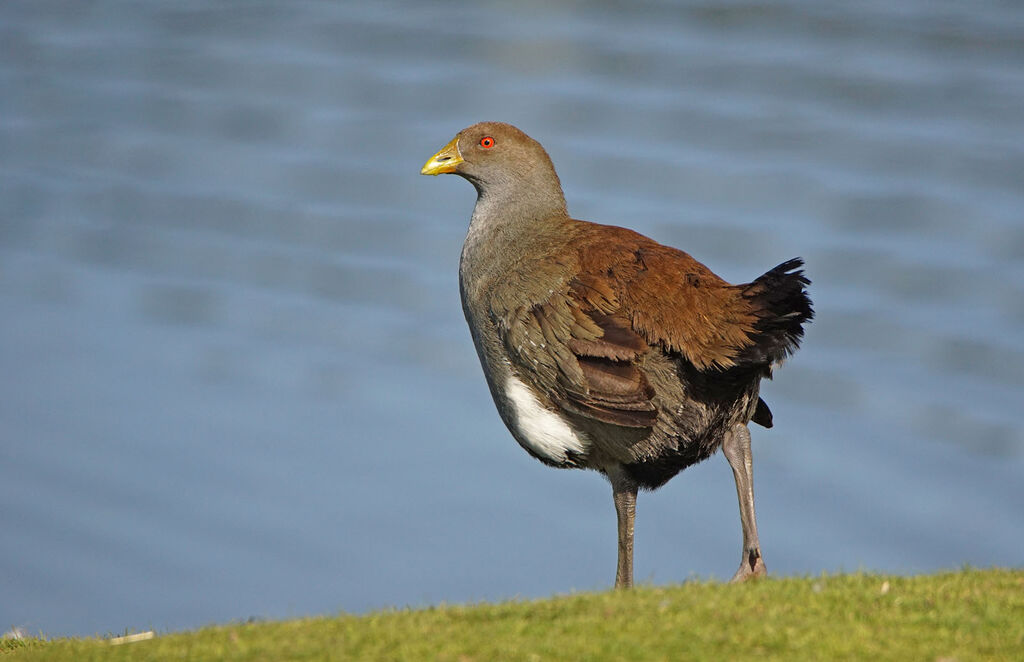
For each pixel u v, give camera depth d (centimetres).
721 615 1055
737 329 1162
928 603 1094
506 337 1290
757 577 1198
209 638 1073
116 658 1036
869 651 977
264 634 1077
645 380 1205
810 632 1012
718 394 1202
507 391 1305
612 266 1253
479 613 1109
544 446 1298
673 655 972
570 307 1244
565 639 1004
